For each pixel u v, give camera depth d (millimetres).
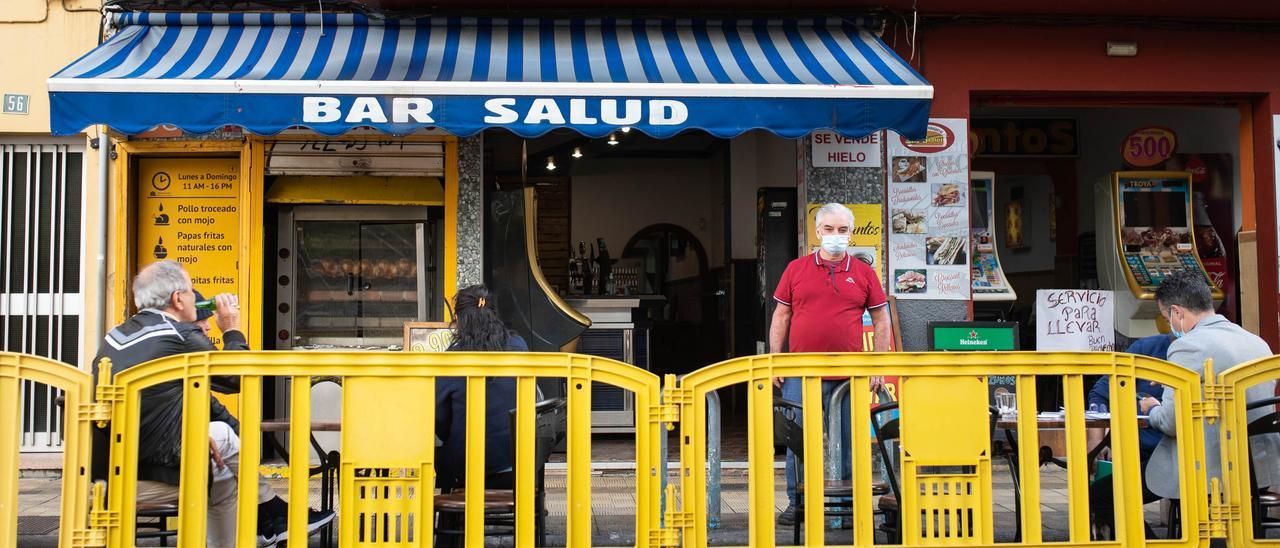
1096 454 4547
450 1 6941
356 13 6914
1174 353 4566
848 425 5535
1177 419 4051
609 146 12578
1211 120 9023
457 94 5805
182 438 3691
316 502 6492
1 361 3701
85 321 7199
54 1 7051
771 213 7691
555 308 7684
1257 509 4172
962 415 3939
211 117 5703
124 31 6734
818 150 7258
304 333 7539
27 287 7293
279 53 6430
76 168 7336
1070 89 7301
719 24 7113
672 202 13375
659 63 6391
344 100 5762
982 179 8609
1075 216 10547
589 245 13242
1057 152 10523
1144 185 8836
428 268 7535
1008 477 7242
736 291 10711
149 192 7320
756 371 3902
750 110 5910
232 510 4215
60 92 5617
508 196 7711
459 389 4527
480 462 3836
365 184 7402
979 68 7277
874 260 7211
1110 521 4648
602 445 8445
